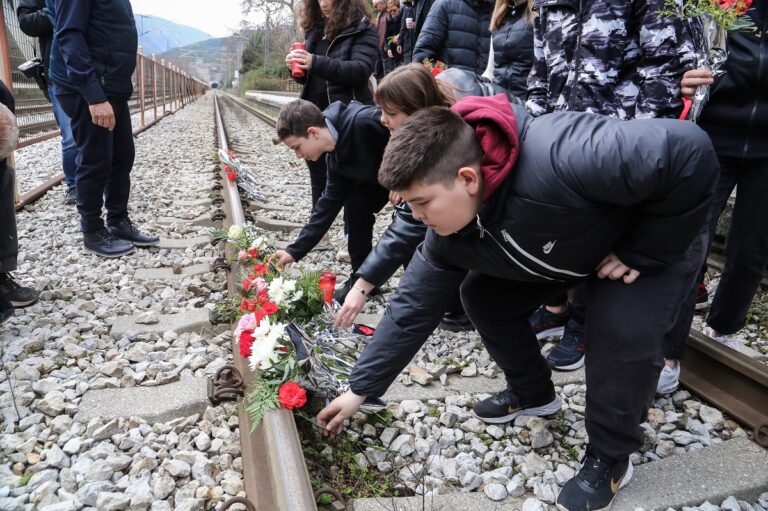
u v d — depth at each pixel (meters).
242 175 6.00
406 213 2.21
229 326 2.94
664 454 2.14
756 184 2.55
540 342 2.99
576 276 1.74
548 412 2.31
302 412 2.20
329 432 2.06
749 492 1.91
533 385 2.22
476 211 1.56
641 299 1.65
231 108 27.33
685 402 2.44
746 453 2.07
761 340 3.14
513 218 1.57
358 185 3.14
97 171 3.72
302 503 1.51
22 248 3.91
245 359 2.41
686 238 1.54
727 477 1.96
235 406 2.21
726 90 2.52
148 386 2.36
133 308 3.11
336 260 4.17
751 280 2.68
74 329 2.80
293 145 2.85
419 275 1.81
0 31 4.85
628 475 1.91
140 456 1.93
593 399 1.78
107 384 2.34
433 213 1.49
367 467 2.04
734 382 2.37
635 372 1.69
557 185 1.48
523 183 1.52
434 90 2.12
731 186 2.65
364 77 3.99
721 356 2.39
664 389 2.45
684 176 1.42
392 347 1.85
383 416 2.28
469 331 3.05
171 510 1.74
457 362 2.73
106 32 3.58
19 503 1.70
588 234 1.57
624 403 1.73
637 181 1.41
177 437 2.04
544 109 2.55
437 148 1.40
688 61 2.02
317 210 3.06
